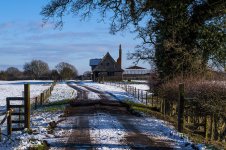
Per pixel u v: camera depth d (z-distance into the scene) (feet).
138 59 141.79
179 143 51.90
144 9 108.58
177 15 113.39
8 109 62.18
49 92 181.47
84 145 49.29
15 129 63.41
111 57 413.80
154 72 137.28
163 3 109.09
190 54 117.29
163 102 104.68
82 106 112.27
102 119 78.23
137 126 68.44
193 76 109.91
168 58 120.88
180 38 117.91
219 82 86.69
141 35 134.92
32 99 157.48
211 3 111.96
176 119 85.10
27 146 46.32
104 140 53.21
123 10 107.76
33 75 540.93
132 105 111.55
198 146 48.67
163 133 60.85
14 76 524.11
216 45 116.78
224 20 115.55
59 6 101.45
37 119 80.94
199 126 75.66
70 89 228.02
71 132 60.59
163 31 119.65
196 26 115.34
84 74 510.17
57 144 49.90
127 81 383.04
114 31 112.98
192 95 82.33
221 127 75.41
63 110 98.07
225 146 59.36
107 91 205.77
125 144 50.34
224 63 117.29
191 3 112.98
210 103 75.31
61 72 489.26
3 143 51.85
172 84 104.27
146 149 47.26
